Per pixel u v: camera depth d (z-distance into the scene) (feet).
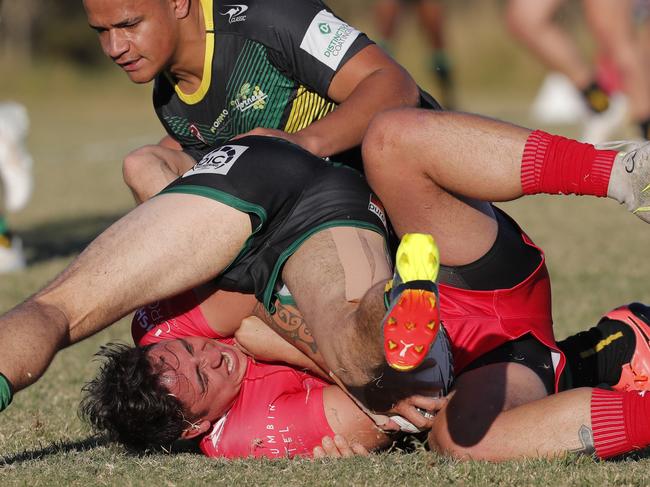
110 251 38.14
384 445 39.88
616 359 42.73
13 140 109.60
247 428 39.65
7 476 36.04
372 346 34.17
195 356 39.96
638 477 33.99
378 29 176.55
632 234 107.24
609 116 149.79
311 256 38.70
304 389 40.81
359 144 43.96
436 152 37.88
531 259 41.52
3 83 343.26
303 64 45.03
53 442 42.93
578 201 138.82
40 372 36.17
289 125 46.57
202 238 38.63
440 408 37.17
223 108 46.68
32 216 132.98
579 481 33.58
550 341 40.81
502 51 325.42
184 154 47.11
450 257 40.22
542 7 70.28
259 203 39.06
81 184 164.86
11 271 92.58
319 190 40.19
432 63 178.91
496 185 37.70
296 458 38.37
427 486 33.91
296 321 39.55
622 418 35.29
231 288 40.37
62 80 350.64
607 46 76.95
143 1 43.57
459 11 337.72
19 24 367.66
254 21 45.01
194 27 45.19
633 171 36.35
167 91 47.96
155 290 38.45
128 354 39.99
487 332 39.78
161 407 38.99
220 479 35.17
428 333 30.83
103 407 39.60
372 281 37.52
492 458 36.52
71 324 37.37
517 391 38.17
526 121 215.31
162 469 36.73
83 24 377.09
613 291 76.48
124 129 246.88
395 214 40.01
